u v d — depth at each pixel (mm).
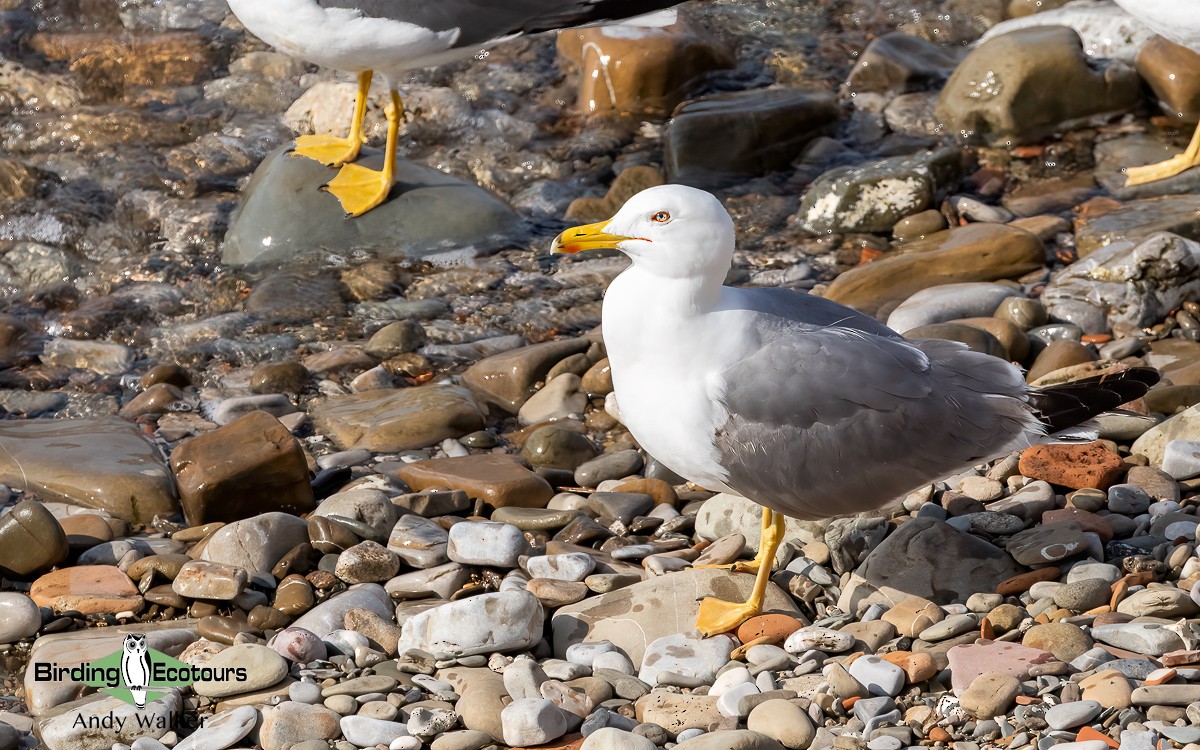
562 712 7684
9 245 14656
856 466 8219
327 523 9695
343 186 14461
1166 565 8820
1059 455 10047
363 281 13945
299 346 12984
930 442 8211
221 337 13141
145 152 16484
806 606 8945
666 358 8219
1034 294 12938
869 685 7836
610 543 9742
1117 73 16500
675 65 17516
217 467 10094
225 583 9031
